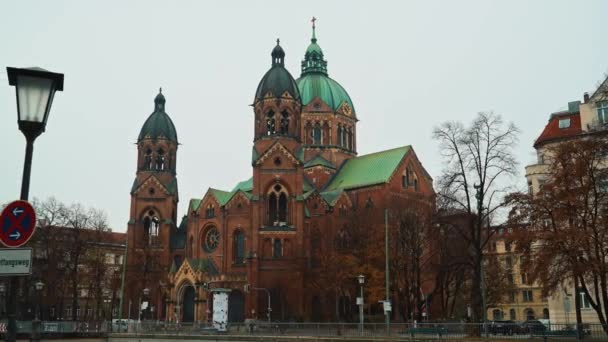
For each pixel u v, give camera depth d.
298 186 99.38
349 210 101.81
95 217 138.25
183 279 101.25
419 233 83.81
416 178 112.38
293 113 103.81
